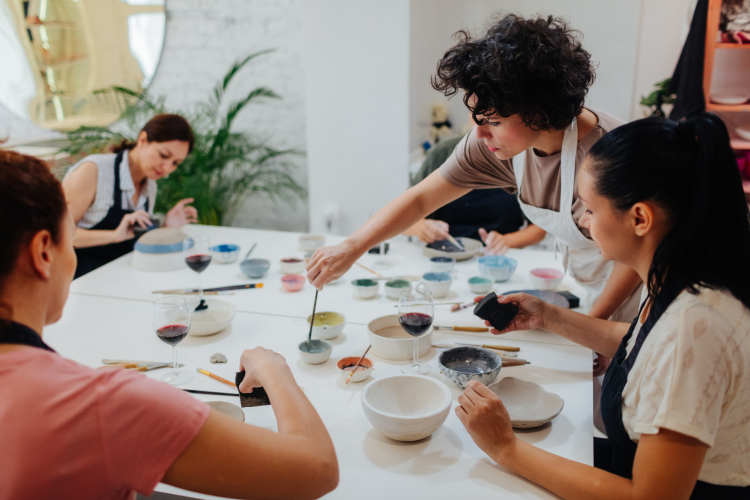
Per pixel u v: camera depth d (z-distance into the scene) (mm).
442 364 1292
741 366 827
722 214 828
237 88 4223
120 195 2492
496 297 1404
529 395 1191
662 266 875
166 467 651
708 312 816
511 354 1424
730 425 880
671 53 3414
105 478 643
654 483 810
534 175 1544
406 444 1061
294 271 2068
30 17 4168
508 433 982
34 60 4262
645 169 853
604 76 3535
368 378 1303
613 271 1550
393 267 2119
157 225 2498
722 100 3182
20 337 663
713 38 3041
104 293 1877
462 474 975
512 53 1122
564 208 1500
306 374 1330
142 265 2117
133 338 1528
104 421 636
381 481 956
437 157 2684
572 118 1230
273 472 691
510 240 2256
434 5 3834
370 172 3625
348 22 3379
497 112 1201
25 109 4371
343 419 1143
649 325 913
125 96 4281
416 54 3504
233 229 2680
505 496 919
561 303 1655
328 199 3756
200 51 4180
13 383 630
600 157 904
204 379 1300
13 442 616
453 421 1142
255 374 925
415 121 3619
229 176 4312
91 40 4207
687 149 843
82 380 652
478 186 1665
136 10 4133
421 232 2275
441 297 1823
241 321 1646
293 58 4094
